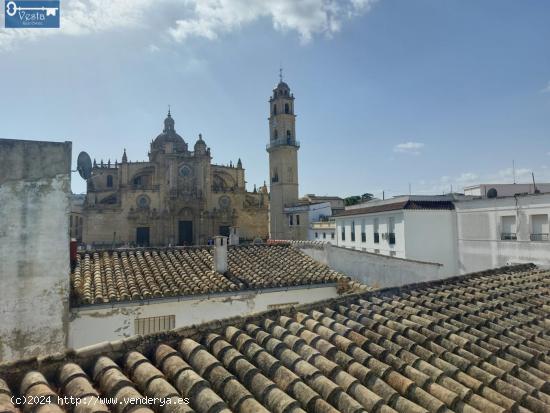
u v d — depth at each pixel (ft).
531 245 97.45
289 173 258.57
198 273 49.06
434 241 121.08
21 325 36.01
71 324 38.09
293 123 262.26
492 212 108.99
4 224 36.32
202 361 17.51
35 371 15.62
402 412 15.72
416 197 127.44
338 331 22.80
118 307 39.29
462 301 29.91
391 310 27.04
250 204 295.07
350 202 279.69
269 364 18.02
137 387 15.49
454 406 16.31
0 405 12.66
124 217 254.68
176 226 262.26
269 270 53.52
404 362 19.43
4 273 35.94
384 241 131.64
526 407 16.90
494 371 19.36
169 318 41.83
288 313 24.89
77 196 327.88
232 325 21.99
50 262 37.47
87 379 15.35
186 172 270.67
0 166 36.50
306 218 231.71
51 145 38.47
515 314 27.53
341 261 58.70
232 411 14.58
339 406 15.53
